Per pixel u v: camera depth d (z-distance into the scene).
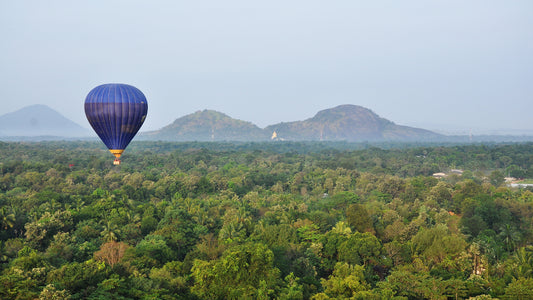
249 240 80.56
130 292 55.66
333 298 57.97
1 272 59.09
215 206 110.12
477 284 63.66
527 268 67.19
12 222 83.94
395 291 60.62
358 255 73.12
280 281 62.78
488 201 103.88
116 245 72.44
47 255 67.25
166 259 72.75
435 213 102.88
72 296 53.06
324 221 92.44
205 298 59.28
